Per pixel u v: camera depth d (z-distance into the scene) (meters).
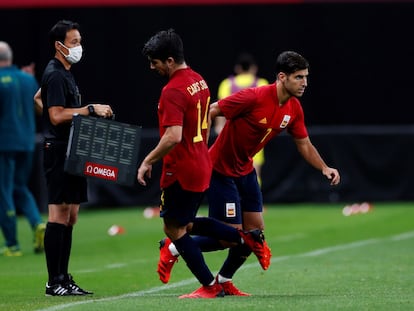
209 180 30.11
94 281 37.91
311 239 51.78
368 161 70.56
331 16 74.06
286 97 31.27
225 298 30.31
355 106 74.44
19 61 72.12
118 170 30.59
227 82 64.69
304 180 70.69
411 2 74.06
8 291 35.44
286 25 74.06
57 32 32.38
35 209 47.88
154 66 29.45
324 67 74.31
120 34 73.38
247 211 32.62
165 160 29.64
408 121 74.50
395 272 38.81
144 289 35.44
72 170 30.31
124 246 50.03
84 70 73.25
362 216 62.78
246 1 73.44
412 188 70.56
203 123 29.83
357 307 27.67
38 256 46.59
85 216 66.06
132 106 73.56
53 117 31.78
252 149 31.94
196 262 30.33
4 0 71.94
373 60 74.38
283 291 33.94
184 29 73.75
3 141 46.72
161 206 30.17
